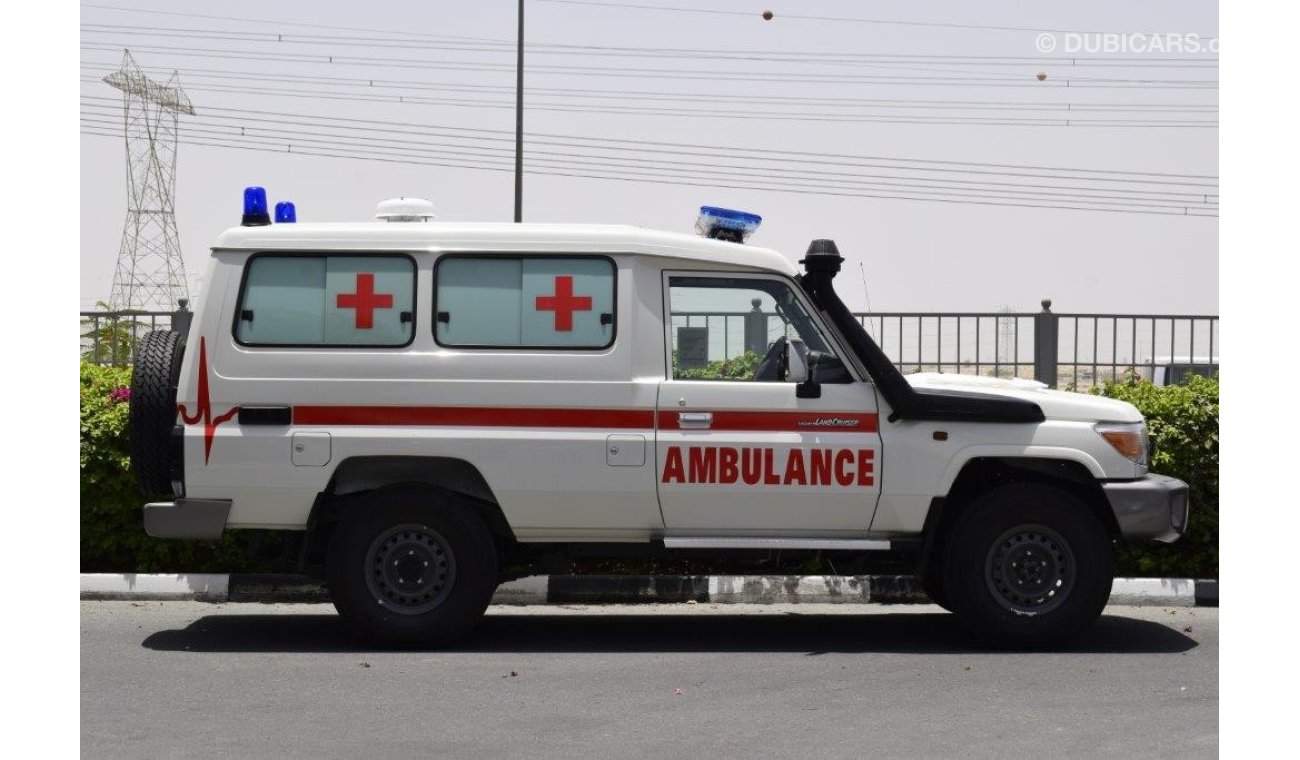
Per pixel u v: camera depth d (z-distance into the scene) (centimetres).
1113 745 599
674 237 818
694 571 1023
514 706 672
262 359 802
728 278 820
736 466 807
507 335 809
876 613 962
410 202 849
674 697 692
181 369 810
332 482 807
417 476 810
